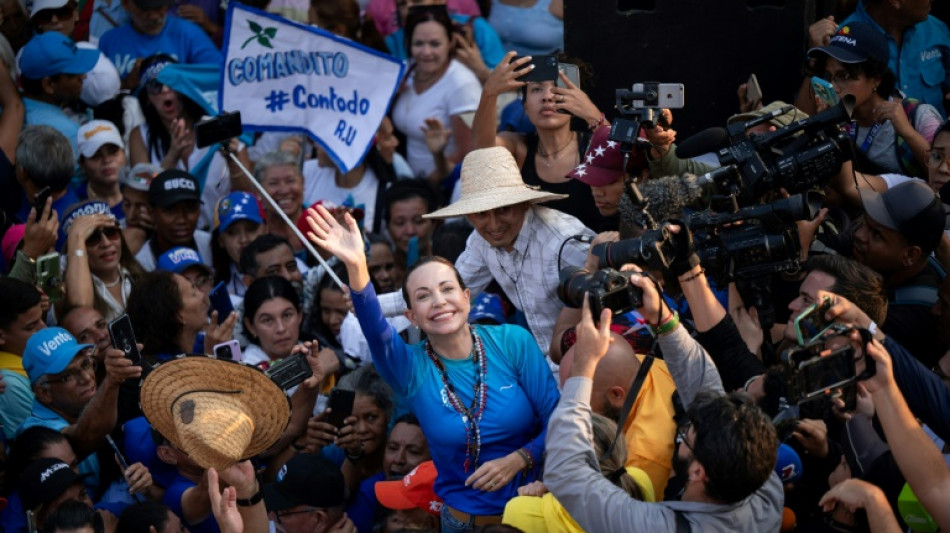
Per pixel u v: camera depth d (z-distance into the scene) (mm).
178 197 8688
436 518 6445
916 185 5977
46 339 6816
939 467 4371
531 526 4793
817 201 5215
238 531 4848
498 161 6371
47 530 5551
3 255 8188
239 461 5152
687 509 4246
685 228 4918
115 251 8031
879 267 6055
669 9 7219
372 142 9172
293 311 7504
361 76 9070
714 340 5137
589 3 7230
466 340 5320
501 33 10227
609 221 7066
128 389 6992
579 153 7090
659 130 6090
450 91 9844
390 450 6688
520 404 5285
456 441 5242
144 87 9828
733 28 7238
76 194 9273
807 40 7547
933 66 8109
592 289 4504
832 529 5117
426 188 9062
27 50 9367
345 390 6766
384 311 6703
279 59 9039
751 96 7027
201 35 10336
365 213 9625
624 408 4719
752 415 4188
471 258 6742
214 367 4965
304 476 6332
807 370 4293
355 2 10172
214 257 8922
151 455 6477
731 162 5375
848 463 5031
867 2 8023
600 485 4336
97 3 10336
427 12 9781
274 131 9109
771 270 5086
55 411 6891
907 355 4844
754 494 4363
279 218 9086
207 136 6434
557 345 6086
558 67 6855
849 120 5277
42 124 9156
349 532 6484
